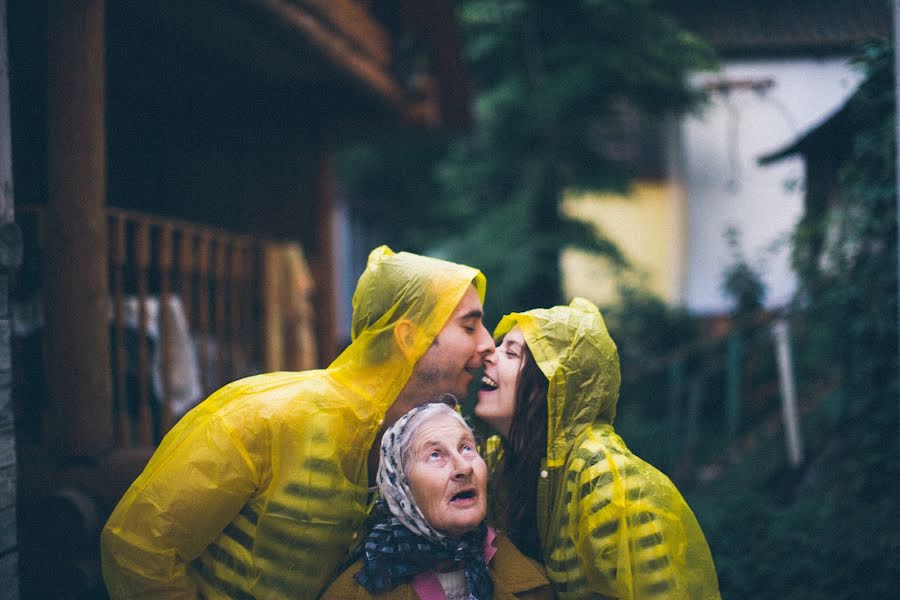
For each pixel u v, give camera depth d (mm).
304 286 5590
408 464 2100
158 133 6730
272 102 6785
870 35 4633
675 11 5691
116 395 4219
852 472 5363
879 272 5250
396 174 16953
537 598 2230
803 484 5793
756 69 5750
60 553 3170
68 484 3354
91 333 3389
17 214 3498
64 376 3363
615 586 2184
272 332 5309
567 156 11055
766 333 7387
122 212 3881
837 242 5715
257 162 6820
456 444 2092
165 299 4215
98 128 3438
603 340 2354
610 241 11070
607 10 8117
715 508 5449
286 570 2182
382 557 2109
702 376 7527
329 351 6797
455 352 2285
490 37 9977
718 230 9766
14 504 2637
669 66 6887
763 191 8852
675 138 10531
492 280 10594
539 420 2367
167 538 2123
